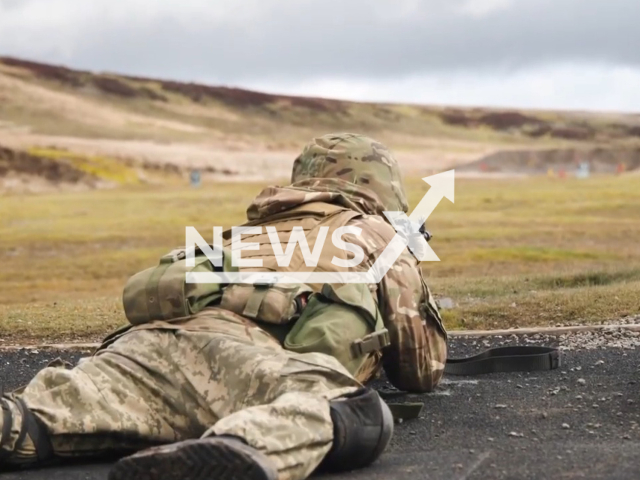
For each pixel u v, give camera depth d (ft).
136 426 12.57
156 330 13.33
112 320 27.91
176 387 12.75
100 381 12.82
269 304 13.37
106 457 13.16
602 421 14.61
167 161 253.44
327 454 11.75
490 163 308.60
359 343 13.62
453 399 16.80
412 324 15.48
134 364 13.01
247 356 12.51
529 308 26.96
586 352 21.12
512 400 16.52
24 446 12.25
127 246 106.83
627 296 27.40
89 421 12.44
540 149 336.70
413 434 14.42
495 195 160.66
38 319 28.30
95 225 127.75
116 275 84.64
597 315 25.82
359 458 12.03
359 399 12.00
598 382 17.70
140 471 10.14
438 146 337.52
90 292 71.51
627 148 342.44
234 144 298.15
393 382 16.35
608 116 398.01
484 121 383.65
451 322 26.37
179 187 206.18
